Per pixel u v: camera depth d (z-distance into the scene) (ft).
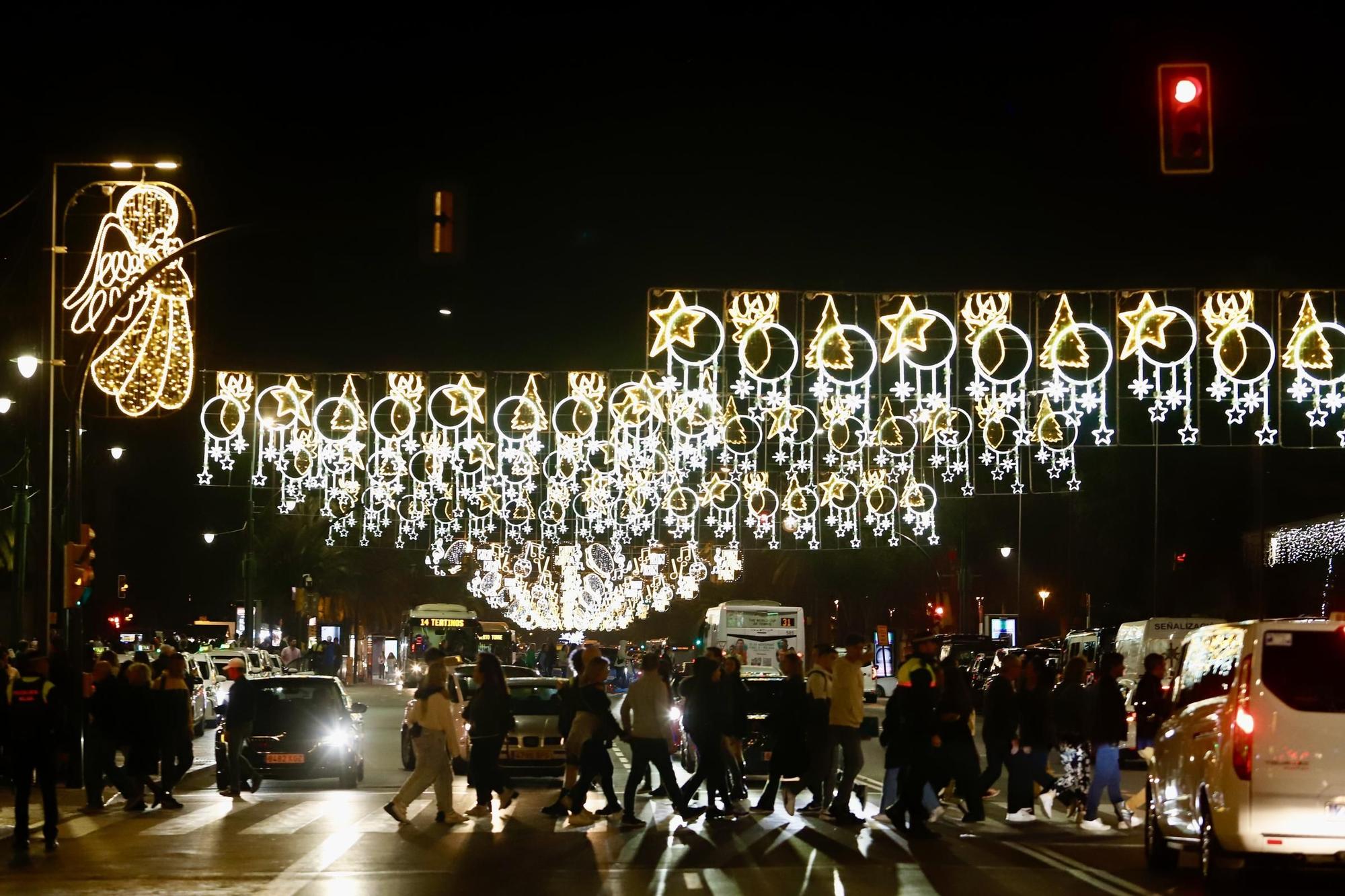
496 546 218.38
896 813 58.59
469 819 63.82
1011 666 63.77
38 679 53.52
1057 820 63.67
